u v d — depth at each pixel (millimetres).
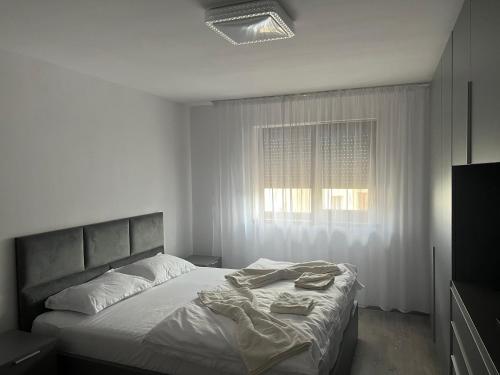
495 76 1358
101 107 3637
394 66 3346
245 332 2170
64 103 3223
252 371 1939
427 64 3273
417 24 2367
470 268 2203
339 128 4367
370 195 4277
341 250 4453
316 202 4527
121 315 2742
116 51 2826
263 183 4746
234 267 4922
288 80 3830
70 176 3275
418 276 4195
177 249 4906
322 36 2572
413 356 3260
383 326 3891
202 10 2137
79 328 2588
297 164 4578
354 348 3338
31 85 2930
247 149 4789
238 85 4023
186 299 3062
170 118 4777
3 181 2713
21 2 1992
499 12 1300
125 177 3953
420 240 4152
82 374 2527
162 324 2385
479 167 2145
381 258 4258
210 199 5188
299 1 2041
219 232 5039
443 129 2754
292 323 2295
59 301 2855
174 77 3631
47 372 2484
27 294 2797
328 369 2254
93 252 3395
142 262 3643
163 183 4609
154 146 4441
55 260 3020
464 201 2186
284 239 4672
